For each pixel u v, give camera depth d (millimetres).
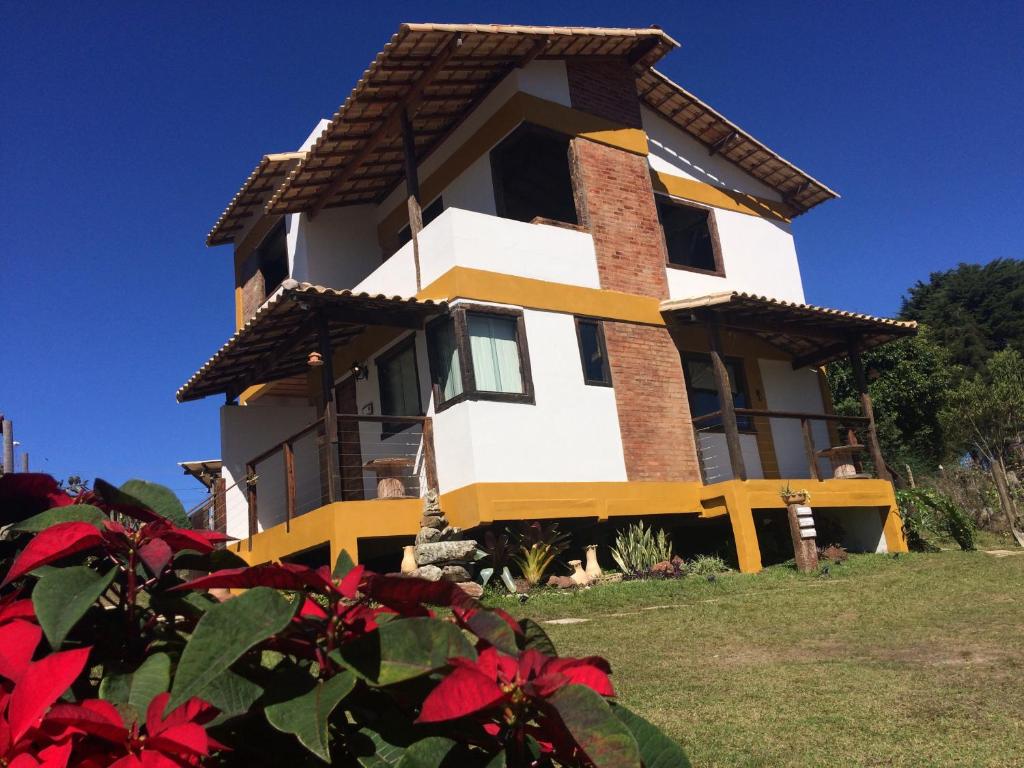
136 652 1728
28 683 1392
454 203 15414
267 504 14898
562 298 13781
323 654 1618
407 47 12281
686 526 15781
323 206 16312
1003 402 19859
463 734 1607
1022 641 7953
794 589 11484
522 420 12602
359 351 14875
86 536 1663
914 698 6285
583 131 15172
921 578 11781
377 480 13211
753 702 6312
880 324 16469
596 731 1405
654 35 15523
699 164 18047
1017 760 4930
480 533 12617
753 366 17594
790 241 19484
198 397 14977
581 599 11125
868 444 17891
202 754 1382
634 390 14312
